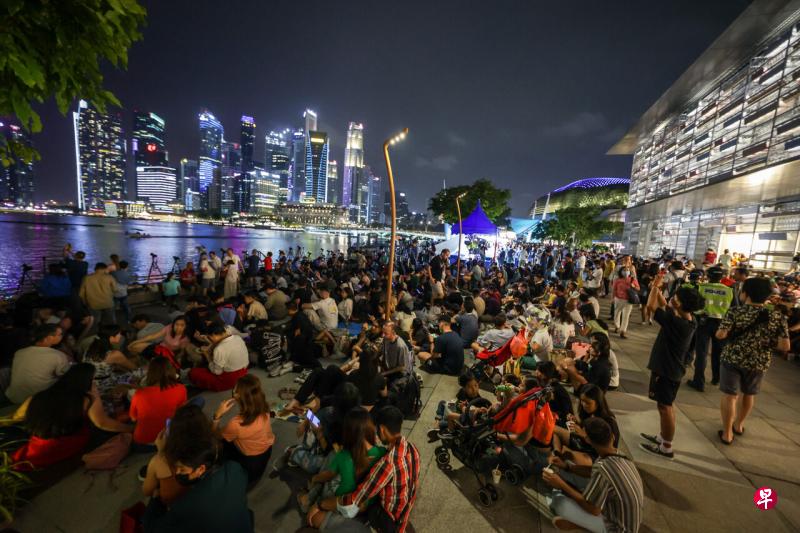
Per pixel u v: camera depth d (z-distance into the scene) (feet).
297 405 16.53
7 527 10.18
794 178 45.60
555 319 25.03
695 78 79.36
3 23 7.41
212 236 402.31
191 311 22.72
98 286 28.55
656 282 14.01
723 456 14.25
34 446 12.05
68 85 9.08
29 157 9.57
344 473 9.96
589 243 156.35
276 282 40.55
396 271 57.31
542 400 13.07
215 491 8.05
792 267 39.50
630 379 22.02
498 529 10.72
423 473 13.15
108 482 12.05
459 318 27.43
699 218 83.20
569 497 10.55
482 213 62.49
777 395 19.90
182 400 13.35
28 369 14.53
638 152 130.11
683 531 10.62
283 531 10.37
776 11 55.52
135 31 9.21
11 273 106.11
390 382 18.48
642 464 13.71
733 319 14.78
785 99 57.00
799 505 11.76
